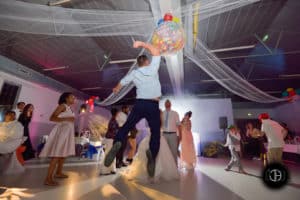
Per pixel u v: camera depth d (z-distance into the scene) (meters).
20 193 2.03
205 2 3.45
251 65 7.24
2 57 6.01
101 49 5.97
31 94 7.20
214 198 2.00
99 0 3.57
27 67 7.10
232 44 5.45
